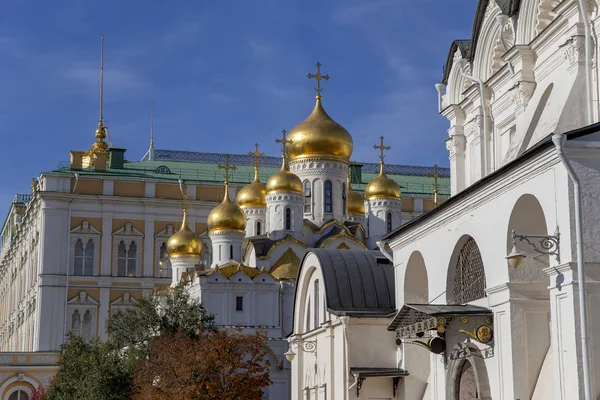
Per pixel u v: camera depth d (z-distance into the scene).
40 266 102.56
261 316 79.12
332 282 44.19
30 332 106.75
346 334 41.97
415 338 36.12
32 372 90.12
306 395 48.88
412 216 112.62
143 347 55.50
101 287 103.88
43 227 102.94
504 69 36.38
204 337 50.41
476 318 30.12
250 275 79.56
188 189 108.56
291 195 84.75
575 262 24.50
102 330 103.06
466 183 40.72
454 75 41.59
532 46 34.19
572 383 24.55
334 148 86.81
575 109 30.59
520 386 27.59
